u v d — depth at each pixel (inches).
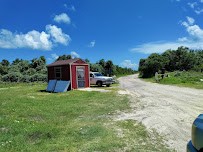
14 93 1033.5
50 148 298.5
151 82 1616.6
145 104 633.6
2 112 528.1
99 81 1282.0
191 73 2042.3
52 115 502.3
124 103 656.4
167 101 674.2
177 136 344.2
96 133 361.4
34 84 1740.9
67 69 1141.1
